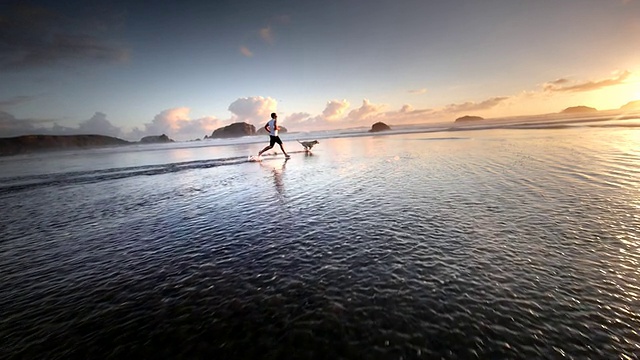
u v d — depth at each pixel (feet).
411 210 24.45
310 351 10.01
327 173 47.47
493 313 11.32
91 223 26.61
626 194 24.44
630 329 10.14
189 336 11.09
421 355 9.56
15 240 22.74
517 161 44.42
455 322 10.95
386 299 12.57
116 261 18.22
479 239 17.87
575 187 27.58
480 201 25.45
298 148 117.60
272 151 106.42
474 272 14.25
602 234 17.39
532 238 17.47
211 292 14.06
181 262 17.57
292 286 14.10
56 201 36.70
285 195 33.45
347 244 18.54
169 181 48.65
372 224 21.83
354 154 76.54
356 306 12.23
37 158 138.00
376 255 16.71
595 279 13.06
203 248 19.51
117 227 25.08
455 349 9.72
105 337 11.32
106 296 14.28
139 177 54.95
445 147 76.84
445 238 18.35
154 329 11.62
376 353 9.75
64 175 62.23
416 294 12.78
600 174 31.83
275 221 24.21
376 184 35.96
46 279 16.30
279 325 11.37
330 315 11.76
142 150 172.35
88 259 18.72
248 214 26.84
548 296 12.11
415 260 15.83
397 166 49.65
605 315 10.85
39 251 20.40
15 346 11.00
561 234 17.75
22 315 12.99
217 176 51.52
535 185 29.43
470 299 12.24
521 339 9.99
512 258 15.34
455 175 37.81
